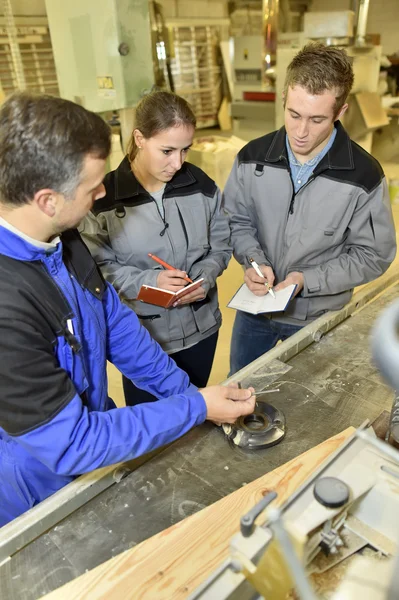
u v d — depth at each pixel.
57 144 0.65
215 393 0.93
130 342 1.08
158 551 0.71
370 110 4.52
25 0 5.25
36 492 0.94
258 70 4.98
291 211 1.51
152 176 1.40
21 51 5.40
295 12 7.45
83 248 0.92
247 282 1.56
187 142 1.30
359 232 1.47
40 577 0.73
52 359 0.76
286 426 0.99
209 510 0.77
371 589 0.54
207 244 1.56
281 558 0.53
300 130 1.31
